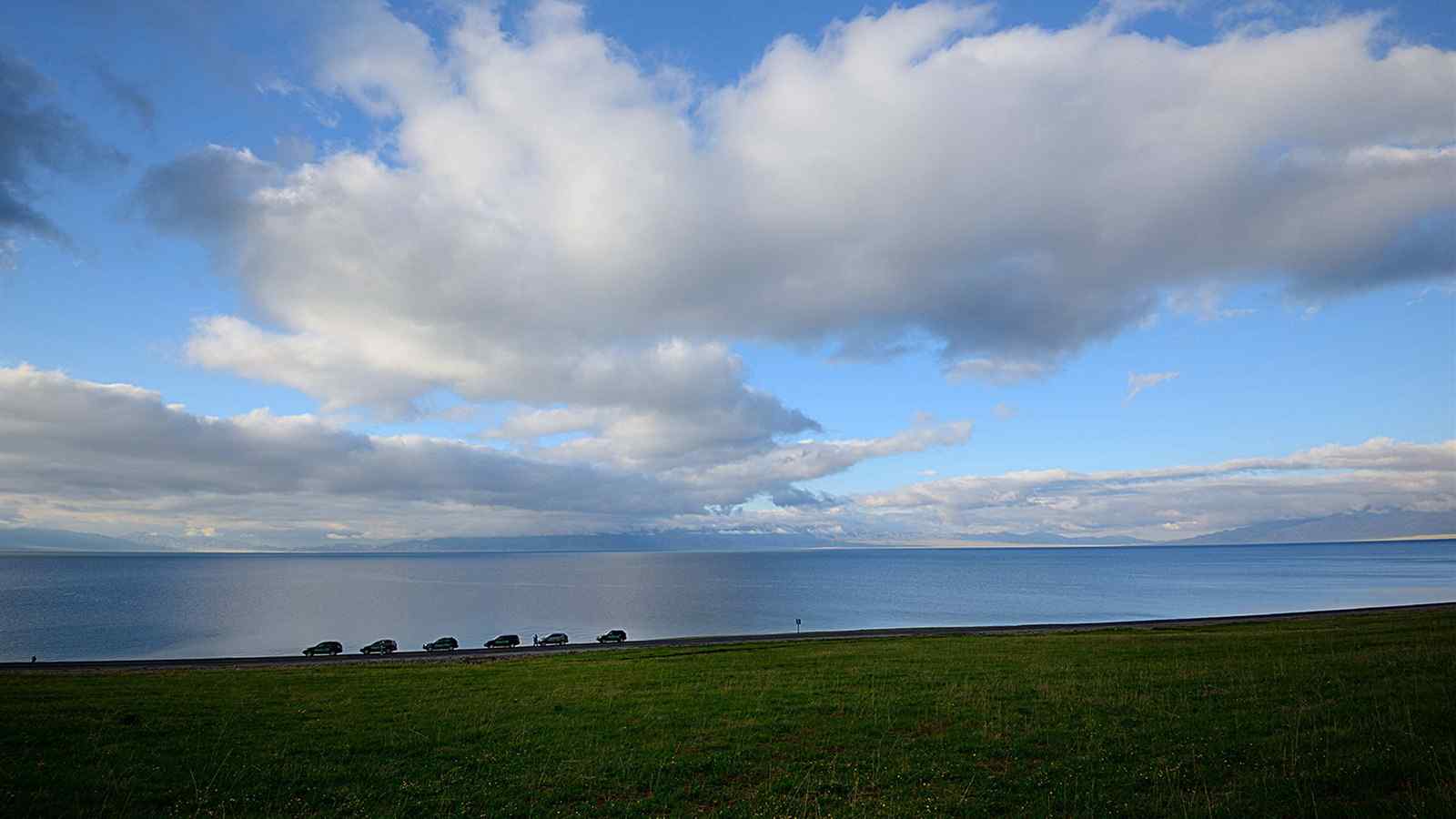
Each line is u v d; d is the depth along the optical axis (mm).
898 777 17062
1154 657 33969
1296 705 21594
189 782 17688
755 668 36312
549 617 136750
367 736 22000
